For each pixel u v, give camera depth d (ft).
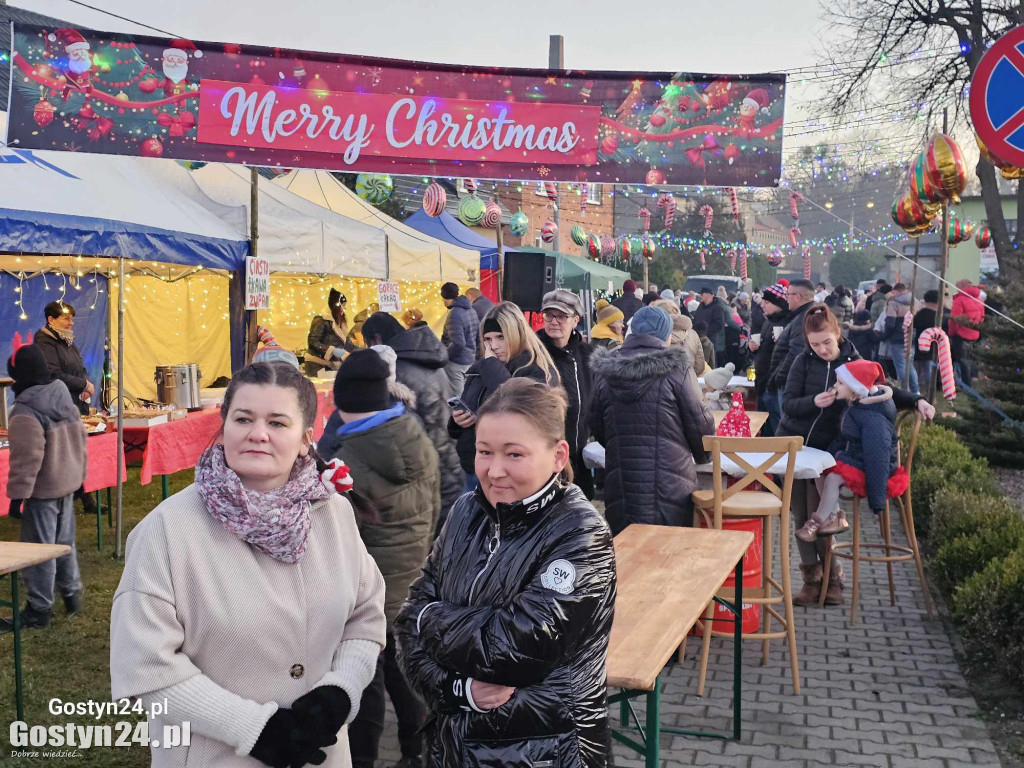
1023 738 14.14
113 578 21.68
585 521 6.83
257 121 20.62
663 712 15.21
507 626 6.48
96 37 20.02
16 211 20.39
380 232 39.11
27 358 18.07
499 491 6.91
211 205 30.86
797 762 13.44
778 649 18.02
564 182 21.56
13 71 19.90
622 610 9.98
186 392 26.50
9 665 16.71
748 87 21.42
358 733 11.73
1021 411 38.32
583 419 18.88
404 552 11.73
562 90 21.39
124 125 20.26
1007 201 100.42
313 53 20.65
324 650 7.23
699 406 16.30
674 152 21.56
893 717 14.96
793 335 26.55
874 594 21.35
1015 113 16.03
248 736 6.59
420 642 7.14
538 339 17.44
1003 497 26.05
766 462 16.20
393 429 11.55
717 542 12.84
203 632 6.75
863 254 197.36
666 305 31.48
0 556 12.92
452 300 38.50
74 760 13.44
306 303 46.75
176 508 6.84
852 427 18.78
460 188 37.35
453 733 6.92
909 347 40.06
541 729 6.70
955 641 18.34
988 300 43.32
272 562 7.02
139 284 39.50
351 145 20.95
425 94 21.11
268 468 6.97
